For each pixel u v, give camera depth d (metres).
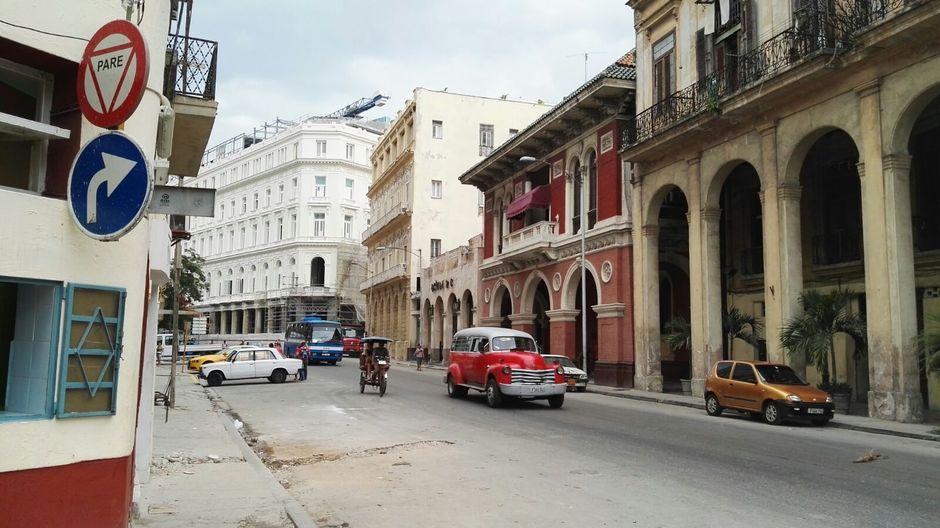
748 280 26.09
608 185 29.31
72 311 5.68
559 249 33.16
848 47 17.22
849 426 15.77
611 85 27.95
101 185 5.37
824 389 18.45
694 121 22.77
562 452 11.84
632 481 9.38
